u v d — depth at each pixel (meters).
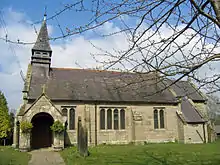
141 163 15.48
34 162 18.02
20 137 24.73
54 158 20.03
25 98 28.14
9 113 40.78
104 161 16.67
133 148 25.31
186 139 31.88
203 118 33.88
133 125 30.69
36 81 30.73
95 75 34.47
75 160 17.91
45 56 32.69
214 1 4.36
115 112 31.47
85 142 19.86
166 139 32.69
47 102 26.48
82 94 30.56
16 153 22.45
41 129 29.34
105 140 30.11
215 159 16.98
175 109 34.03
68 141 28.64
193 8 5.17
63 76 32.94
